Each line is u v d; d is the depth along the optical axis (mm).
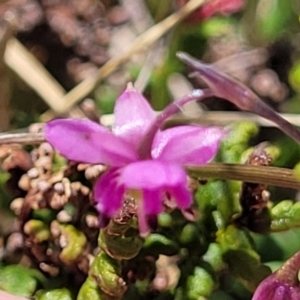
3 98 130
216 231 99
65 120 84
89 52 148
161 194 82
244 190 98
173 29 139
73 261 97
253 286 98
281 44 146
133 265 96
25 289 100
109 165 86
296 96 143
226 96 88
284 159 126
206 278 97
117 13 150
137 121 86
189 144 86
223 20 142
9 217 112
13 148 105
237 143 102
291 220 98
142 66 142
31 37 147
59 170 102
